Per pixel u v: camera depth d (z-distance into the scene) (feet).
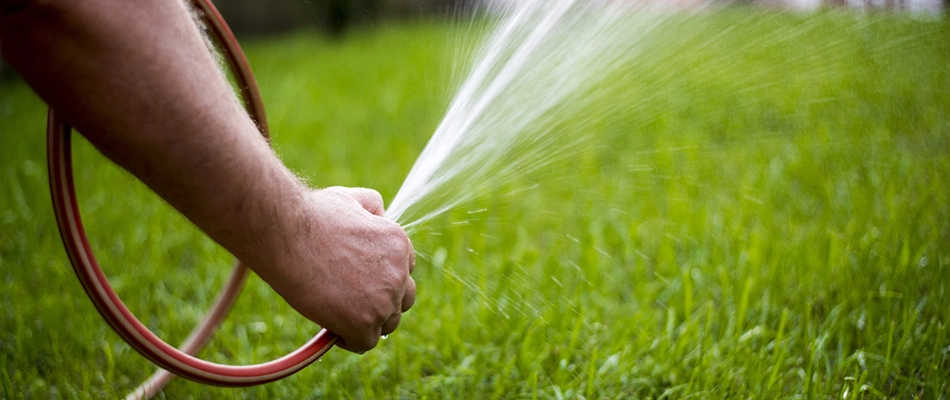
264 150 4.40
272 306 10.23
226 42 6.10
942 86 15.79
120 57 3.71
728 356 7.96
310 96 25.31
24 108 27.09
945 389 7.19
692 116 16.70
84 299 10.47
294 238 4.63
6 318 10.03
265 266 4.66
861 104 16.05
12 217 14.03
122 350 9.36
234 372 5.16
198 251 12.48
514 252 11.39
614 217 12.43
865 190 11.84
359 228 5.03
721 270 9.51
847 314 8.63
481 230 12.28
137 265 11.86
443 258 10.89
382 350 8.97
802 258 9.75
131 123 3.86
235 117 4.17
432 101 22.35
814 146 14.43
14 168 17.60
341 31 35.83
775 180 12.90
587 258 10.66
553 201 13.29
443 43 29.78
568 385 7.87
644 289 9.82
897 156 13.16
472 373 8.21
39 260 11.95
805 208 11.81
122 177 16.22
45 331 9.60
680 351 8.12
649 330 8.83
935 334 7.82
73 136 18.76
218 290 10.98
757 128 16.01
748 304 9.05
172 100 3.87
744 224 11.27
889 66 15.93
